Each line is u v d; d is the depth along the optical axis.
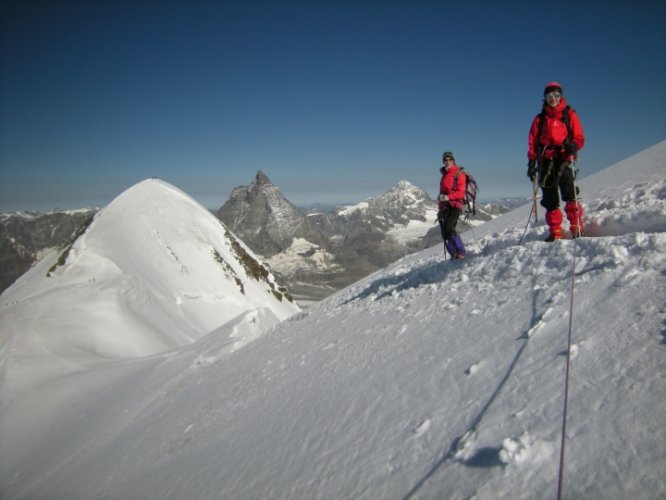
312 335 10.36
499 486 2.56
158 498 5.81
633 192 9.58
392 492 3.05
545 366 3.59
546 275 5.64
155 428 10.04
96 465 9.84
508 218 17.16
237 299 65.81
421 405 4.01
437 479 2.91
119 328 38.75
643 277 4.27
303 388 6.53
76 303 41.78
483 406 3.47
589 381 3.12
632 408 2.69
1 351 27.78
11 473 13.99
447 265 8.86
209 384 11.56
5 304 45.25
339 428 4.49
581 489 2.29
